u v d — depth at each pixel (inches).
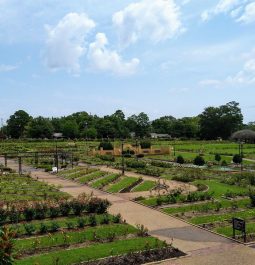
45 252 702.5
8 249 420.2
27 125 5595.5
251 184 1469.0
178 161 2361.0
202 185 1427.2
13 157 2711.6
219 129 5777.6
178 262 658.2
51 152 2549.2
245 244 753.6
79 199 1016.2
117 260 661.3
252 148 3654.0
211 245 749.9
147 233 829.2
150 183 1524.4
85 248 718.5
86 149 3442.4
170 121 7229.3
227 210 1037.8
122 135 5979.3
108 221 904.9
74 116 6742.1
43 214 946.7
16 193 1321.4
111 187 1443.2
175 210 1036.5
